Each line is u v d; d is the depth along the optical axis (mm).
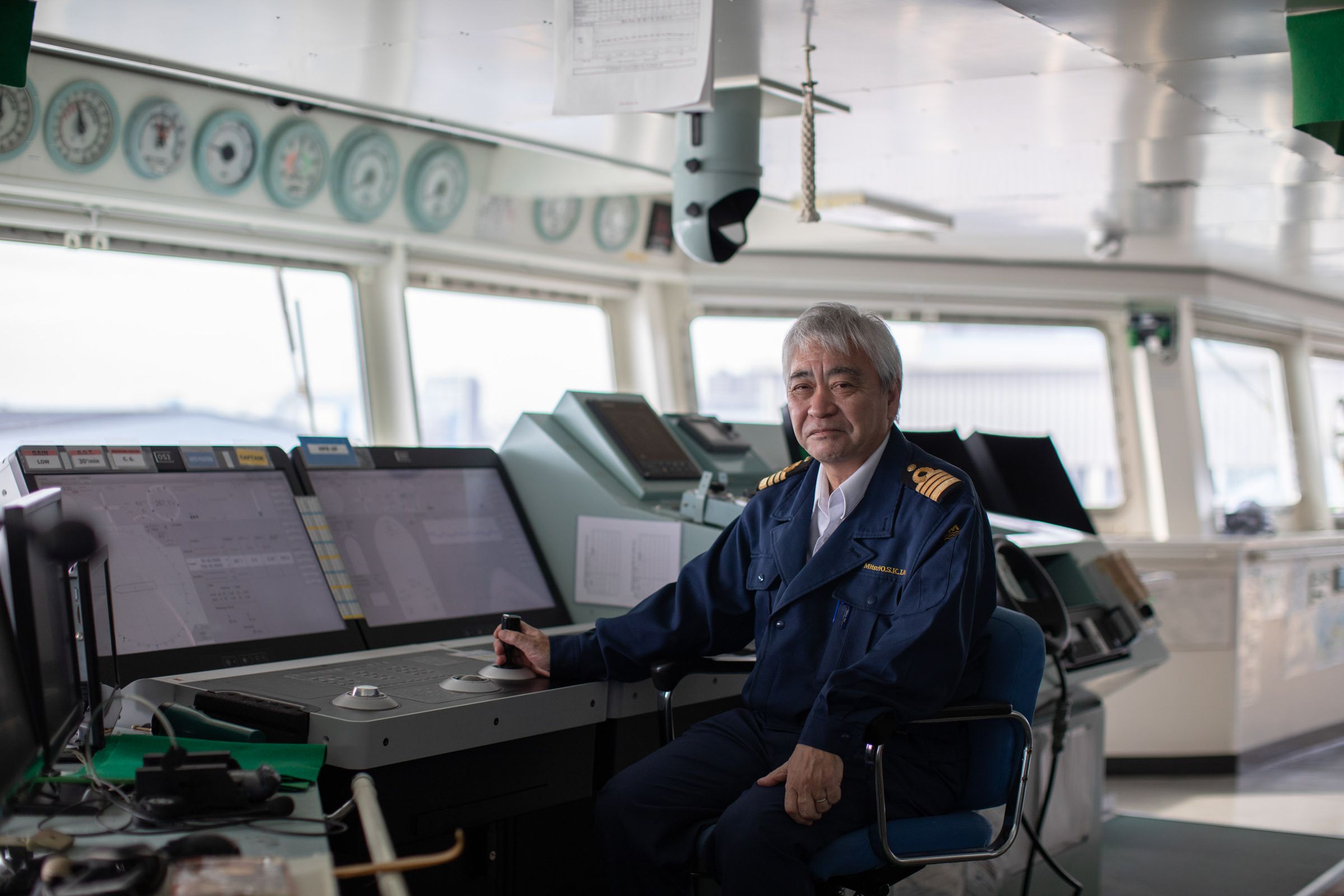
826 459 2289
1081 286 6410
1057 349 6605
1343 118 2600
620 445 3344
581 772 2527
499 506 3354
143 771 1476
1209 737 5844
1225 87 3367
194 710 1979
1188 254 6148
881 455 2322
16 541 1390
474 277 4973
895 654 2043
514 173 4691
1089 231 5602
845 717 2014
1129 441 6633
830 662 2230
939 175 4590
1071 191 4820
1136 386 6586
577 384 5613
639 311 5777
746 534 2479
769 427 4066
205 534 2645
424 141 4391
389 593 2936
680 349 5969
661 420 3598
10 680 1387
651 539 3119
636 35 2213
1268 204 4973
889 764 2170
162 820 1436
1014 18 2752
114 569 2430
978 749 2252
